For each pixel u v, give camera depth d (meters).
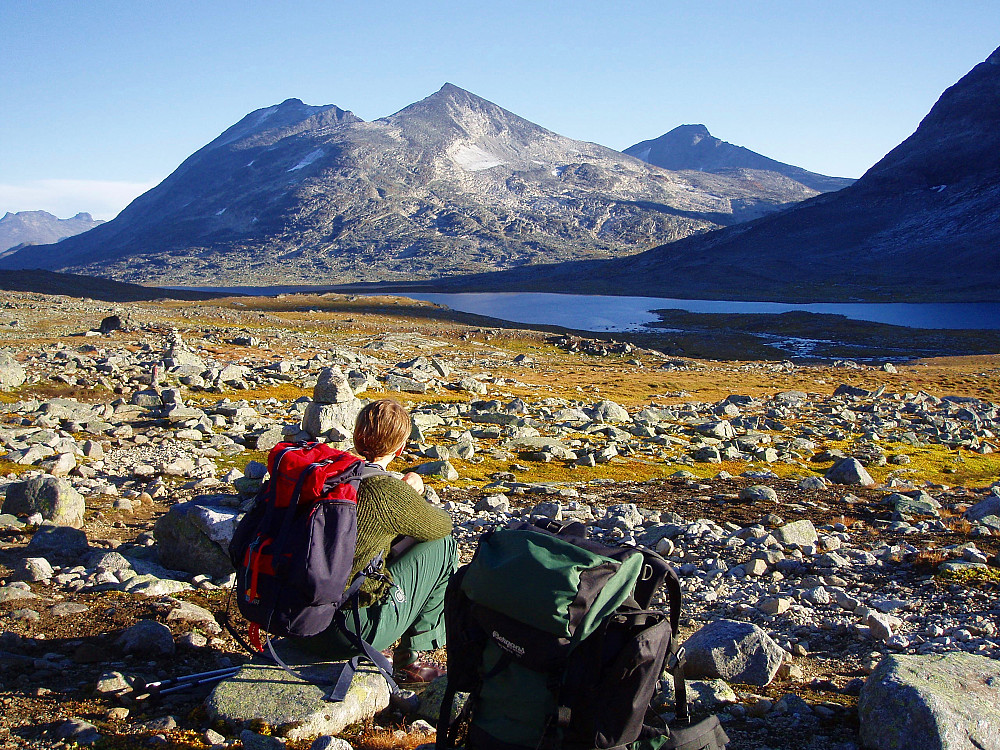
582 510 14.80
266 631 4.78
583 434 27.62
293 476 4.86
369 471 5.00
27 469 15.38
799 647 7.38
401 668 5.89
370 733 4.91
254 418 24.06
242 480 13.12
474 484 18.14
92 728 4.71
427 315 152.25
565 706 3.77
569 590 3.72
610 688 3.77
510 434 25.86
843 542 12.96
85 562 9.28
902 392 55.34
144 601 7.65
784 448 27.16
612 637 3.88
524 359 79.81
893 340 136.88
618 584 3.90
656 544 12.12
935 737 4.59
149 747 4.54
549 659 3.79
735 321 175.75
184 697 5.40
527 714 3.88
